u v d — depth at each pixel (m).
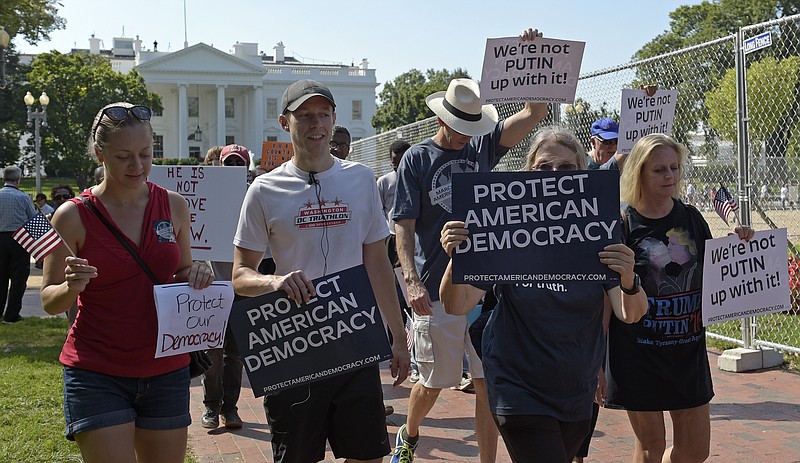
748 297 3.83
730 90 7.82
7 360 7.94
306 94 3.40
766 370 7.24
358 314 3.33
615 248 3.05
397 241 4.65
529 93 4.63
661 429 3.73
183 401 3.24
